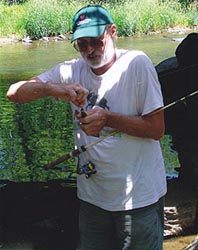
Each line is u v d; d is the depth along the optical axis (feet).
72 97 8.18
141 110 8.17
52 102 27.89
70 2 72.59
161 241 8.66
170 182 16.69
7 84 33.81
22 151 20.16
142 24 65.26
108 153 8.20
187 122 24.35
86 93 8.18
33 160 19.08
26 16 63.31
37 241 12.87
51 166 8.71
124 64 8.13
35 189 15.87
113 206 8.34
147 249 8.40
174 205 14.40
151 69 8.07
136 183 8.22
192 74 26.22
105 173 8.29
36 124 23.90
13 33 62.18
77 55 47.24
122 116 8.02
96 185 8.46
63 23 63.77
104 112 7.97
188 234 13.25
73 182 16.60
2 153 19.97
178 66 27.55
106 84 8.22
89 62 8.08
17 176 17.30
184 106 25.53
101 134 8.25
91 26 7.87
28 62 43.68
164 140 22.34
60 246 12.71
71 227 13.47
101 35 7.89
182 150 20.77
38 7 65.57
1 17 65.00
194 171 17.52
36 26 62.13
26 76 36.96
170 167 18.63
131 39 59.62
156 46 52.54
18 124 23.94
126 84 8.12
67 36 62.54
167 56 45.42
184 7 75.51
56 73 8.80
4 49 53.26
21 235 13.15
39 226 13.52
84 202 8.73
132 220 8.30
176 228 13.35
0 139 21.72
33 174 17.48
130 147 8.17
